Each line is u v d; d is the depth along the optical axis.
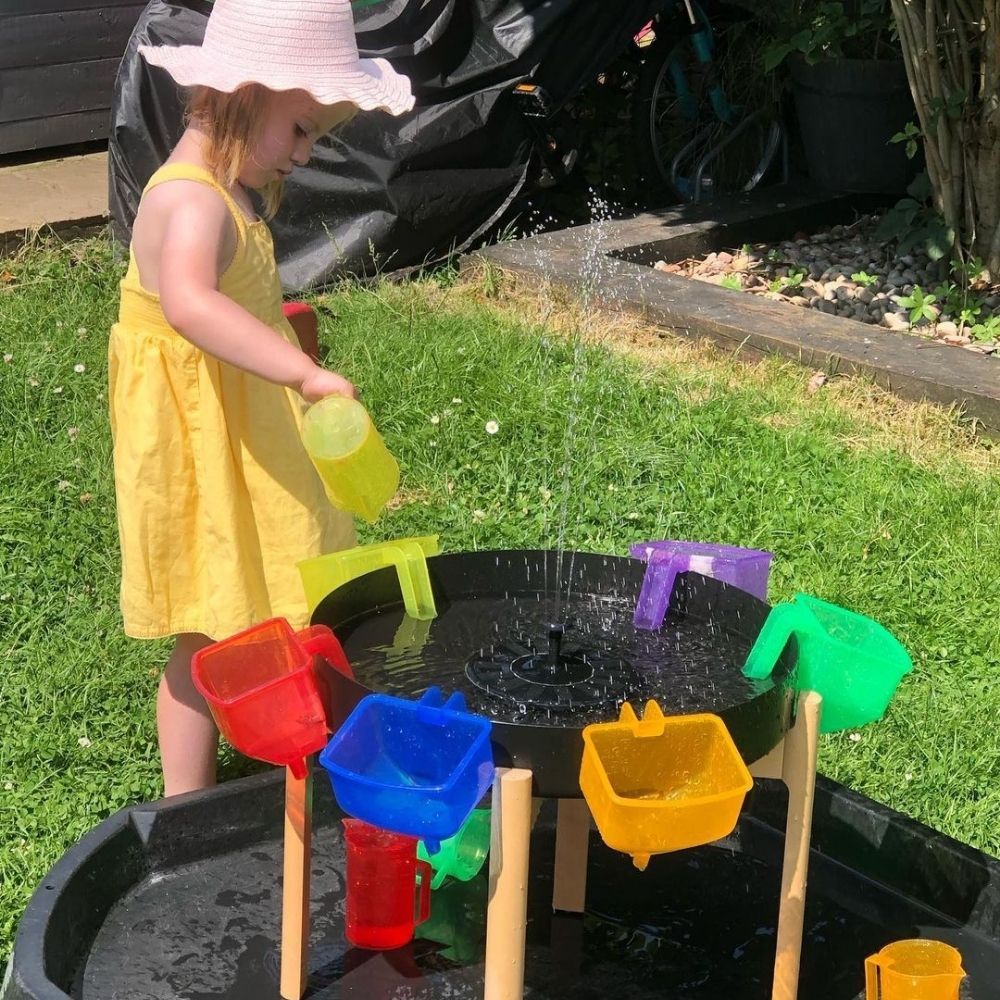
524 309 5.71
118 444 2.62
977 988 2.20
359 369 4.99
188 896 2.35
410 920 2.27
